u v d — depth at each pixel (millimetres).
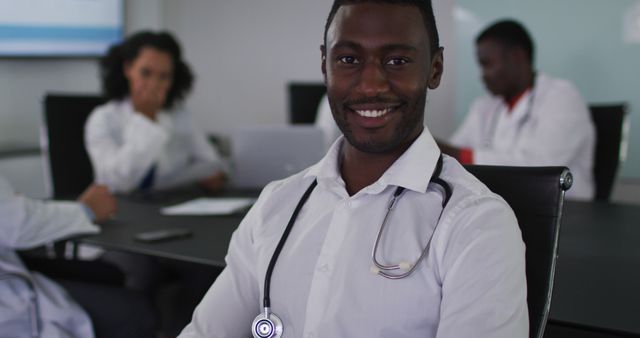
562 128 2400
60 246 1771
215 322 961
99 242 1580
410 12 840
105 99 2658
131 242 1569
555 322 1005
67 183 2594
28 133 3445
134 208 2027
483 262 761
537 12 3299
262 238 940
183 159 2662
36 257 1773
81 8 3531
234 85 4363
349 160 930
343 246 853
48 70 3520
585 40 3201
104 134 2475
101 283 1786
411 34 834
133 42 2465
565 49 3260
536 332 920
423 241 819
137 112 2471
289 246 902
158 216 1892
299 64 4125
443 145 2346
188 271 2121
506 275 760
